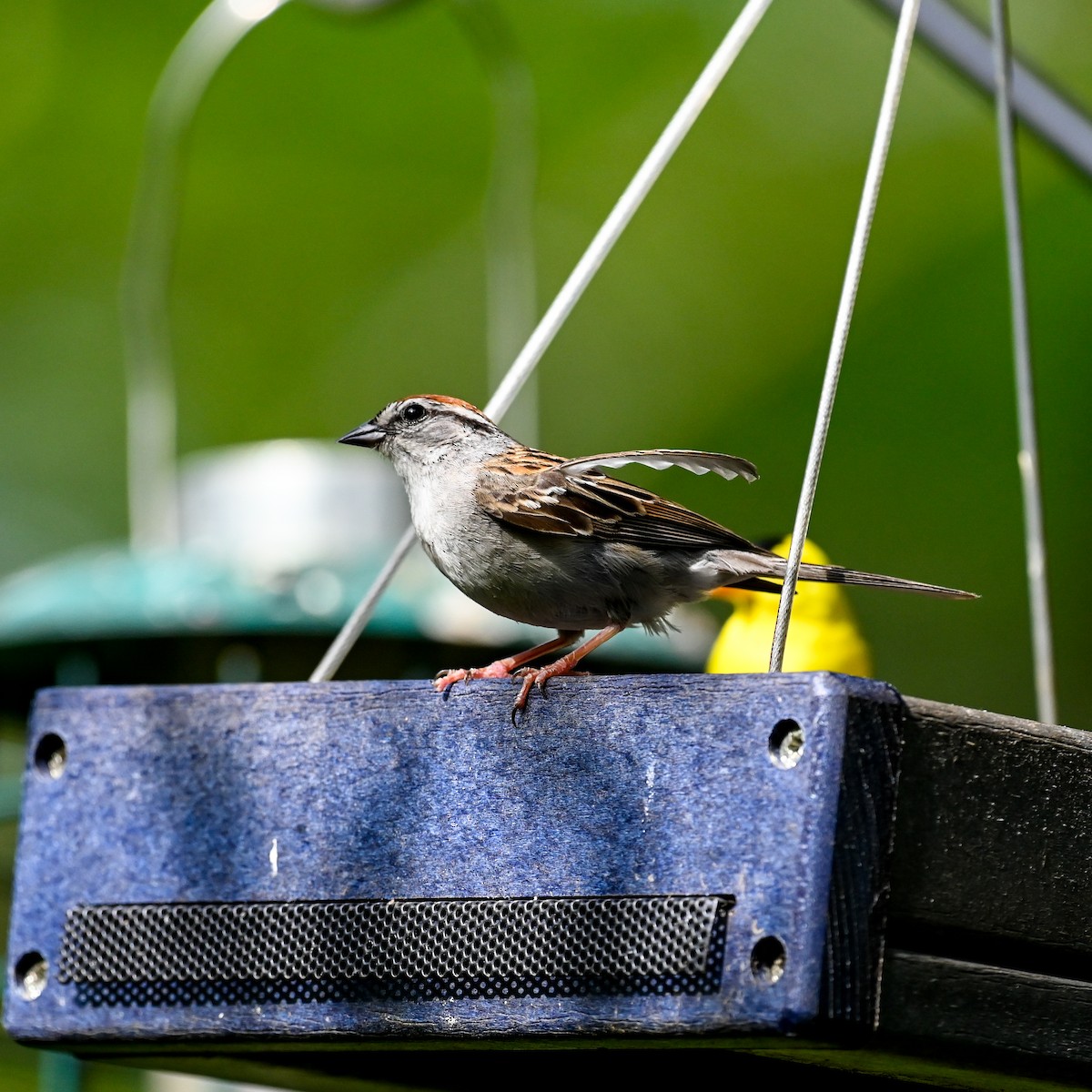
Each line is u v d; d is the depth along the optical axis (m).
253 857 7.02
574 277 8.22
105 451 21.62
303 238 21.61
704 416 20.48
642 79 21.20
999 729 6.31
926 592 8.13
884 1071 6.47
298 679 10.77
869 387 19.95
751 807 6.03
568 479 8.78
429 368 21.30
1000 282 19.73
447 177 21.61
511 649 10.76
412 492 9.19
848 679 6.00
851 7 21.05
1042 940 6.28
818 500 19.70
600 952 6.21
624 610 8.77
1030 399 8.40
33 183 21.50
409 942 6.59
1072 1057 6.18
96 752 7.41
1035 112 9.40
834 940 5.81
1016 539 19.12
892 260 20.31
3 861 11.26
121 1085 11.20
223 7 11.44
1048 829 6.36
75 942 7.25
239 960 6.92
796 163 21.02
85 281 21.70
